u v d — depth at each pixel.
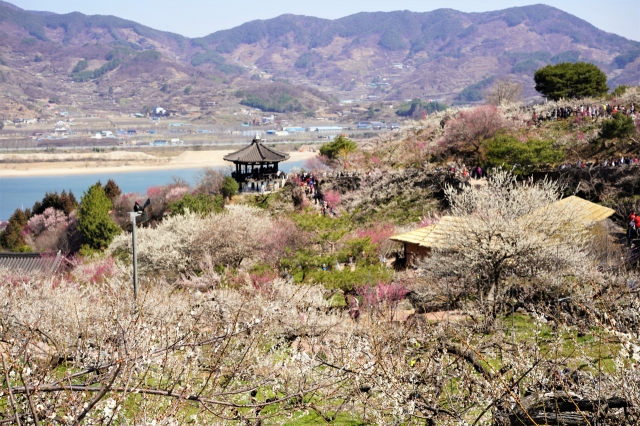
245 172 67.69
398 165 69.06
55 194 71.44
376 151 75.75
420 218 47.03
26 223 67.88
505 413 8.23
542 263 21.00
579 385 8.56
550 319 15.55
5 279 28.78
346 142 76.00
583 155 59.59
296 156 190.12
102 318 12.14
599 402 7.41
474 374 10.36
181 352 9.23
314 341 12.74
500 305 18.97
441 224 27.72
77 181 156.25
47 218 66.88
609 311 11.70
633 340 7.41
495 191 25.03
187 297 17.80
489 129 65.94
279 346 14.05
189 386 6.80
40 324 13.04
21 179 163.25
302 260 24.97
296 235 30.47
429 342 11.93
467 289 21.55
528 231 22.09
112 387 6.26
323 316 17.12
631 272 20.00
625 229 31.61
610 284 16.86
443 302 21.59
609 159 55.31
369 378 9.76
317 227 31.83
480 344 12.48
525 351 11.30
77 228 56.88
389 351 10.84
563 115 69.62
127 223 61.44
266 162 66.12
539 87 83.12
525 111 74.25
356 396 9.84
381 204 53.28
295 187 60.72
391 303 19.70
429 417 9.12
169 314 12.98
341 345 11.42
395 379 9.53
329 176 61.94
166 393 6.75
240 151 67.69
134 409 7.38
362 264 25.27
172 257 30.34
